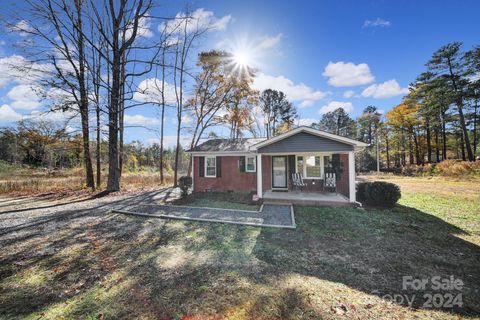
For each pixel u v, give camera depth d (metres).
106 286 3.28
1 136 27.88
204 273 3.67
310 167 11.63
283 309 2.76
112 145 12.27
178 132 17.06
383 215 7.36
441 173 20.50
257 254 4.46
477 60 20.77
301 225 6.39
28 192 12.36
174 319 2.57
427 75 24.77
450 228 6.10
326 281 3.47
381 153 37.53
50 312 2.71
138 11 11.73
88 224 6.42
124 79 12.27
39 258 4.21
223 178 12.53
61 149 15.41
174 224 6.48
